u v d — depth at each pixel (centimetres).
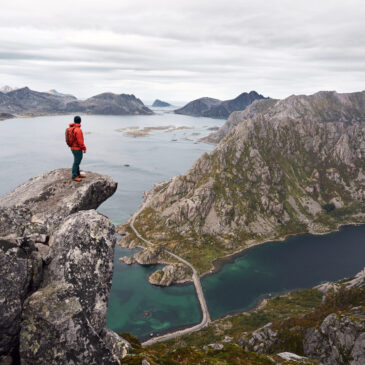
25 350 1232
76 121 2139
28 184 2205
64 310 1303
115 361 1355
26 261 1366
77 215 1709
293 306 17288
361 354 7769
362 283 14025
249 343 11669
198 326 15925
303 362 5956
